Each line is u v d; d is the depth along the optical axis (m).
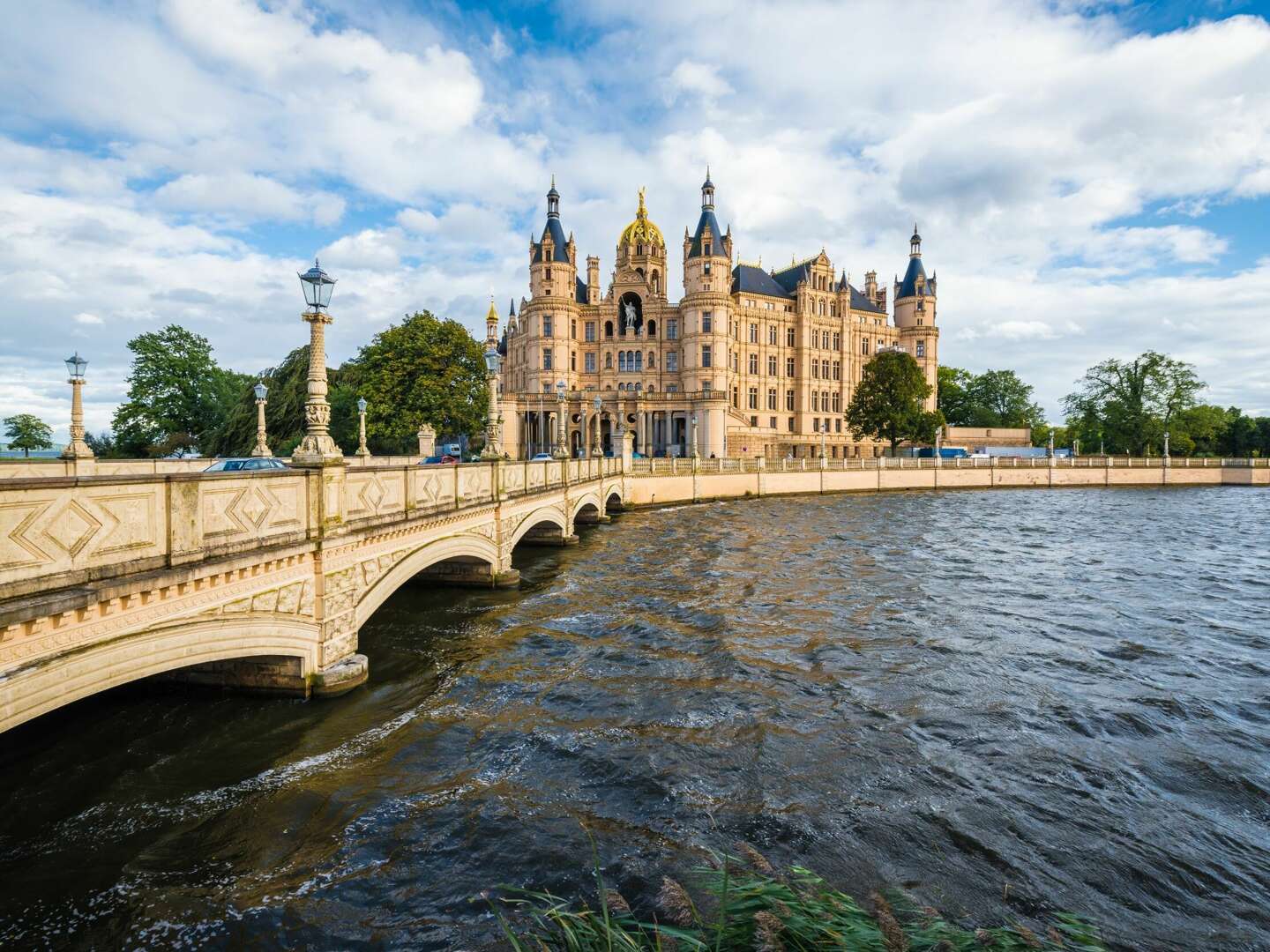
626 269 94.62
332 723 9.88
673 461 51.94
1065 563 25.91
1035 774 9.09
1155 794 8.60
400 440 56.53
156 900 6.11
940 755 9.62
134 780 8.22
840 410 101.94
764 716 10.80
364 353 60.66
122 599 6.56
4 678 5.38
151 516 6.96
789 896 4.66
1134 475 75.50
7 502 5.36
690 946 4.29
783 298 99.44
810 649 14.51
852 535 33.69
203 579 7.70
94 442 68.88
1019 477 71.94
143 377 63.84
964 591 20.64
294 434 62.94
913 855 7.15
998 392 124.25
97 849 6.86
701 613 17.33
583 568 23.58
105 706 10.20
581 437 90.94
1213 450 105.25
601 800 8.13
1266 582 22.59
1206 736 10.38
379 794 8.11
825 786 8.60
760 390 96.56
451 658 13.34
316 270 9.89
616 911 4.63
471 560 19.53
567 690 11.73
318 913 6.01
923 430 76.19
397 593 19.00
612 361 93.56
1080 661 13.94
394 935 5.74
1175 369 86.50
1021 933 4.98
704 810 7.92
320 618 10.27
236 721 9.77
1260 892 6.70
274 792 8.04
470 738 9.75
